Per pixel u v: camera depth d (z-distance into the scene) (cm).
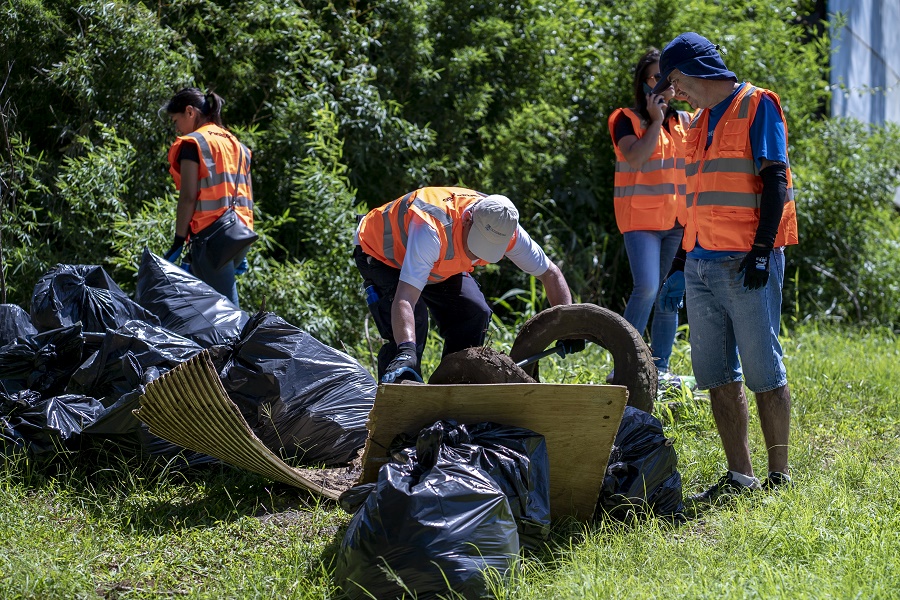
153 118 734
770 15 994
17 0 704
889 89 1279
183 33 784
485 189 854
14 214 671
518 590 314
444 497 313
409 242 402
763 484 431
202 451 416
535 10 916
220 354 461
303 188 753
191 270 571
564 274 852
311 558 353
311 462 462
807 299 954
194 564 353
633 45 912
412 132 809
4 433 435
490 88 875
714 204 418
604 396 359
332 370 470
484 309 473
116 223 664
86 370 458
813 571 324
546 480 358
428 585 306
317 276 729
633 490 388
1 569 327
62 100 754
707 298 429
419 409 355
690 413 531
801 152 977
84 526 379
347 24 831
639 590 309
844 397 601
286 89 791
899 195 1284
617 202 608
